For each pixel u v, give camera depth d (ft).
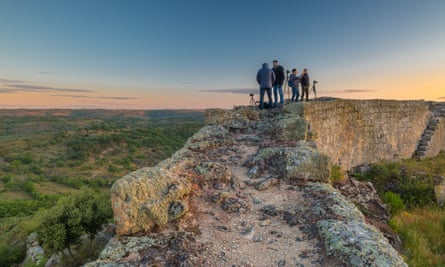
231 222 15.33
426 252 22.29
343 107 41.09
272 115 36.55
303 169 20.35
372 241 11.76
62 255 28.63
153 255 11.62
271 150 23.93
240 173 22.12
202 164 21.22
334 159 39.55
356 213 14.96
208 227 14.70
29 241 54.19
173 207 14.97
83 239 28.43
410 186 39.19
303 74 43.80
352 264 10.50
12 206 153.69
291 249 12.64
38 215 27.17
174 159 23.49
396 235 23.99
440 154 61.98
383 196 37.24
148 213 14.08
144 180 15.28
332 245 11.82
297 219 15.01
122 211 13.78
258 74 39.86
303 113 32.91
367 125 45.83
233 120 35.01
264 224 15.05
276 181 20.02
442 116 65.00
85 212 26.16
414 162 52.70
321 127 36.47
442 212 33.53
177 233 13.50
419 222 29.73
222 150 27.45
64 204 26.61
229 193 18.17
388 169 44.14
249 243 13.34
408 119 55.36
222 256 12.16
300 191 18.69
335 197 16.66
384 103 49.37
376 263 10.23
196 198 17.49
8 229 86.79
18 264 50.14
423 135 60.54
